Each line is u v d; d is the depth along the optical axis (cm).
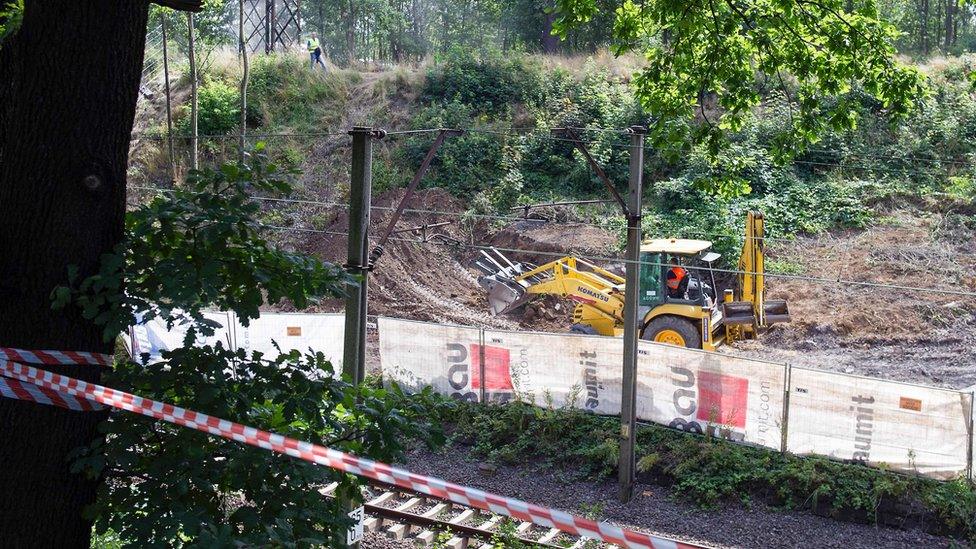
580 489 1484
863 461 1419
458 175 2877
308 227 2719
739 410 1511
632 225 1405
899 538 1288
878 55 1038
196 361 548
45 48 532
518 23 4144
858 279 2267
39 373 521
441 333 1756
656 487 1479
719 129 1069
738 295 2008
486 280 2042
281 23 4538
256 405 577
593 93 3128
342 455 484
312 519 546
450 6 4841
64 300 513
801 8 1040
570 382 1666
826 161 2753
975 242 2375
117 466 533
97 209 548
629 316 1414
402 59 3797
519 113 3136
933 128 2780
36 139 534
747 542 1293
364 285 1222
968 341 1972
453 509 1350
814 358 1948
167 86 2792
